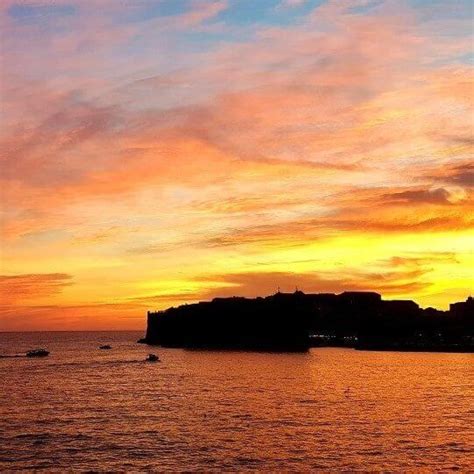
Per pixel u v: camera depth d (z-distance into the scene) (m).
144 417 121.19
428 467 82.38
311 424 112.44
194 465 83.25
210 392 163.50
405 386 180.75
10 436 102.19
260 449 92.00
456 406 137.25
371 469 81.25
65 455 88.94
